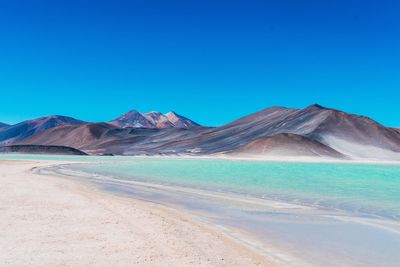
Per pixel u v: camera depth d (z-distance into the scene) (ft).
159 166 195.31
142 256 30.40
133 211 49.93
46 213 47.03
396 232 41.70
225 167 189.98
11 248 32.01
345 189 84.38
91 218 44.39
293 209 56.34
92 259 29.45
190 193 76.13
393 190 82.28
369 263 31.45
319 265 30.81
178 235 37.68
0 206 51.80
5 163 201.98
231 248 34.19
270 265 30.17
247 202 63.31
